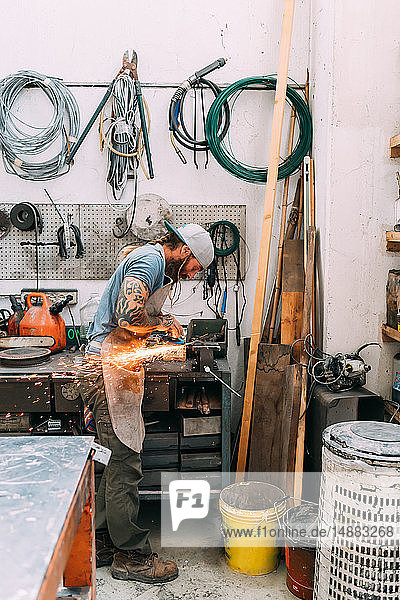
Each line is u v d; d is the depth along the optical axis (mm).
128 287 2432
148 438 3020
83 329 3381
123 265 2562
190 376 2928
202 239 2604
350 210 3031
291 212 3451
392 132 2998
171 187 3502
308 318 3104
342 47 2934
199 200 3518
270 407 3180
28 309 3254
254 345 3232
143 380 2682
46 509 1241
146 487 3055
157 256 2525
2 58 3387
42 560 1052
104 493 2783
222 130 3447
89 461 1562
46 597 996
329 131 3010
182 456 3025
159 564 2686
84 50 3393
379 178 3023
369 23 2932
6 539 1124
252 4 3404
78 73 3408
